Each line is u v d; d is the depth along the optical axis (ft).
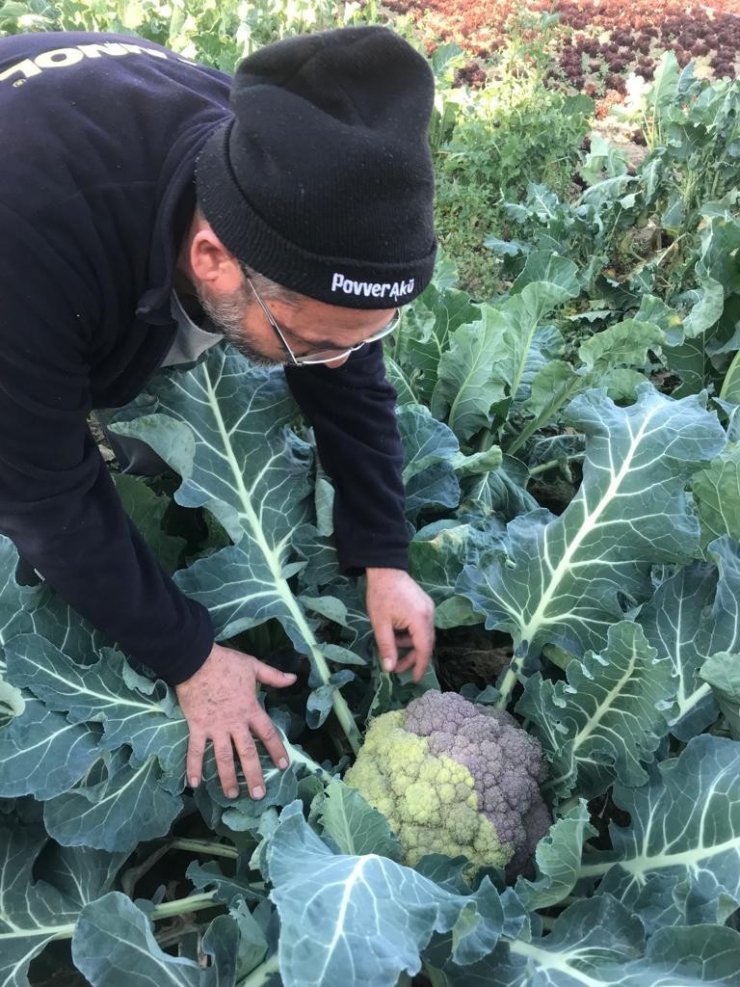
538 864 3.00
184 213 2.62
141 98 2.66
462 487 4.84
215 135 2.54
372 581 3.91
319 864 2.77
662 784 3.32
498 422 5.36
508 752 3.51
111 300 2.71
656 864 3.21
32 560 2.97
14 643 3.30
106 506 3.00
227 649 3.44
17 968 3.07
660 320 5.96
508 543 3.98
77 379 2.72
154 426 3.48
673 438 3.76
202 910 3.51
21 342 2.51
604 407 3.99
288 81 2.33
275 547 4.01
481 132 10.57
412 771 3.43
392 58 2.31
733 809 3.13
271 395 4.21
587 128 11.71
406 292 2.48
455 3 20.12
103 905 2.75
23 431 2.63
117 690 3.37
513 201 10.15
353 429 3.84
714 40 18.11
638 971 2.78
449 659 4.70
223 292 2.67
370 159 2.25
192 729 3.32
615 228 8.61
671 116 8.93
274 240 2.36
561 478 5.66
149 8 12.71
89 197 2.54
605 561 3.77
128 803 3.28
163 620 3.14
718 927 2.73
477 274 8.90
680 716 3.60
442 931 2.76
